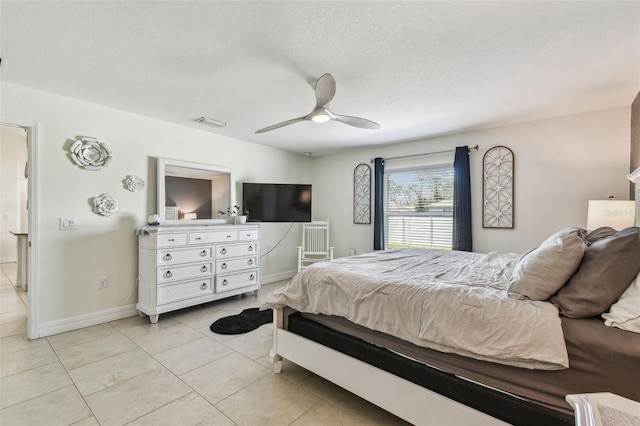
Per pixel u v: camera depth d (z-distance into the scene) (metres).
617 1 1.52
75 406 1.75
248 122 3.58
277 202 4.61
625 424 0.66
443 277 1.92
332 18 1.67
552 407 1.18
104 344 2.56
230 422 1.63
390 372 1.61
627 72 2.28
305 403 1.80
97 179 3.04
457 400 1.38
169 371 2.14
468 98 2.80
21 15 1.64
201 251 3.43
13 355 2.35
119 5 1.57
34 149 2.65
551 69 2.24
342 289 1.87
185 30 1.79
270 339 2.70
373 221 4.83
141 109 3.15
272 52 2.03
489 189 3.72
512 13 1.62
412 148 4.42
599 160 3.09
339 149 5.03
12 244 6.15
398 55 2.06
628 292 1.19
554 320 1.22
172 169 3.59
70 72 2.33
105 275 3.10
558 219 3.30
